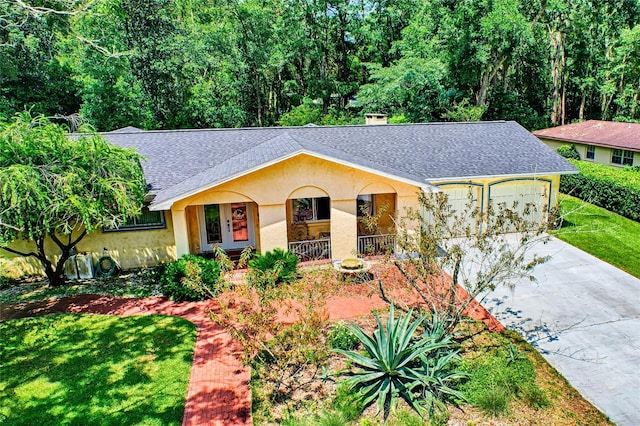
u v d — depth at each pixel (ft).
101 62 113.70
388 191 52.01
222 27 137.39
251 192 48.65
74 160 39.78
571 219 67.82
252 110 156.15
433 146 64.95
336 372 31.42
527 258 53.26
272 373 31.81
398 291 44.60
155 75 133.80
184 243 48.52
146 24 131.13
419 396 28.48
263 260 46.52
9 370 32.37
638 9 143.23
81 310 42.19
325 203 58.90
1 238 38.27
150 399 29.12
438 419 26.35
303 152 47.37
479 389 28.84
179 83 138.82
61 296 45.50
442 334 32.17
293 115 141.79
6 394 29.60
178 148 60.44
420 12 134.92
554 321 38.78
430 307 34.76
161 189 51.08
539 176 61.57
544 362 32.76
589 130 98.89
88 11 51.93
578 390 29.63
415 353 29.45
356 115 155.53
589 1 140.97
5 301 44.39
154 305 43.24
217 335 37.40
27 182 35.01
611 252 54.70
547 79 154.10
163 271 50.21
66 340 36.52
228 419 27.37
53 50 118.42
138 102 130.11
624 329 37.09
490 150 64.85
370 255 53.98
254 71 148.56
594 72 152.97
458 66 132.26
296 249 53.47
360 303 42.47
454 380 29.94
